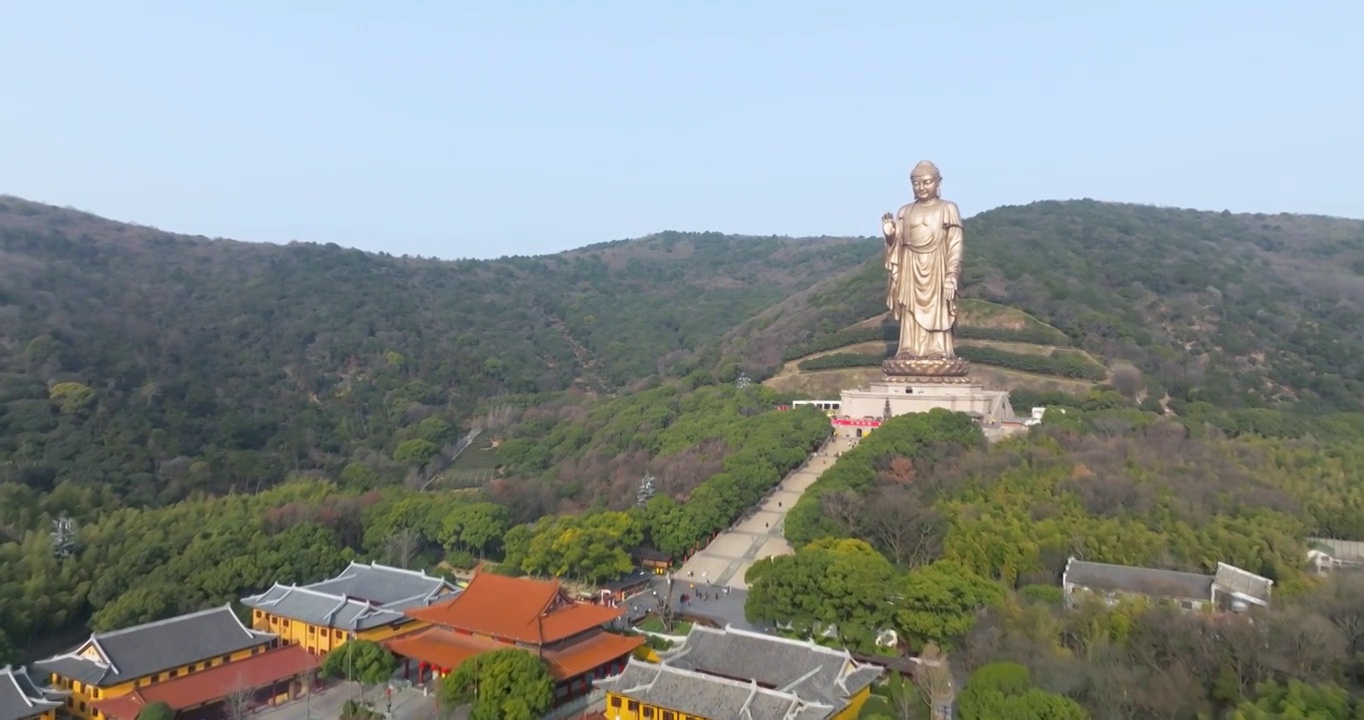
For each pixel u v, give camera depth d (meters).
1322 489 108.75
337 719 74.19
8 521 109.06
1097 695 62.28
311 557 104.00
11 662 78.69
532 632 75.06
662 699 66.06
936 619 76.56
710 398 179.50
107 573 98.00
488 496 131.12
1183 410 161.25
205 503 127.00
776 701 63.38
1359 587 74.25
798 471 140.12
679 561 112.81
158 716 67.56
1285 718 55.59
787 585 83.50
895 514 100.69
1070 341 194.75
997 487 109.31
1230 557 91.31
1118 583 85.75
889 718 61.25
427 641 80.62
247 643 81.44
